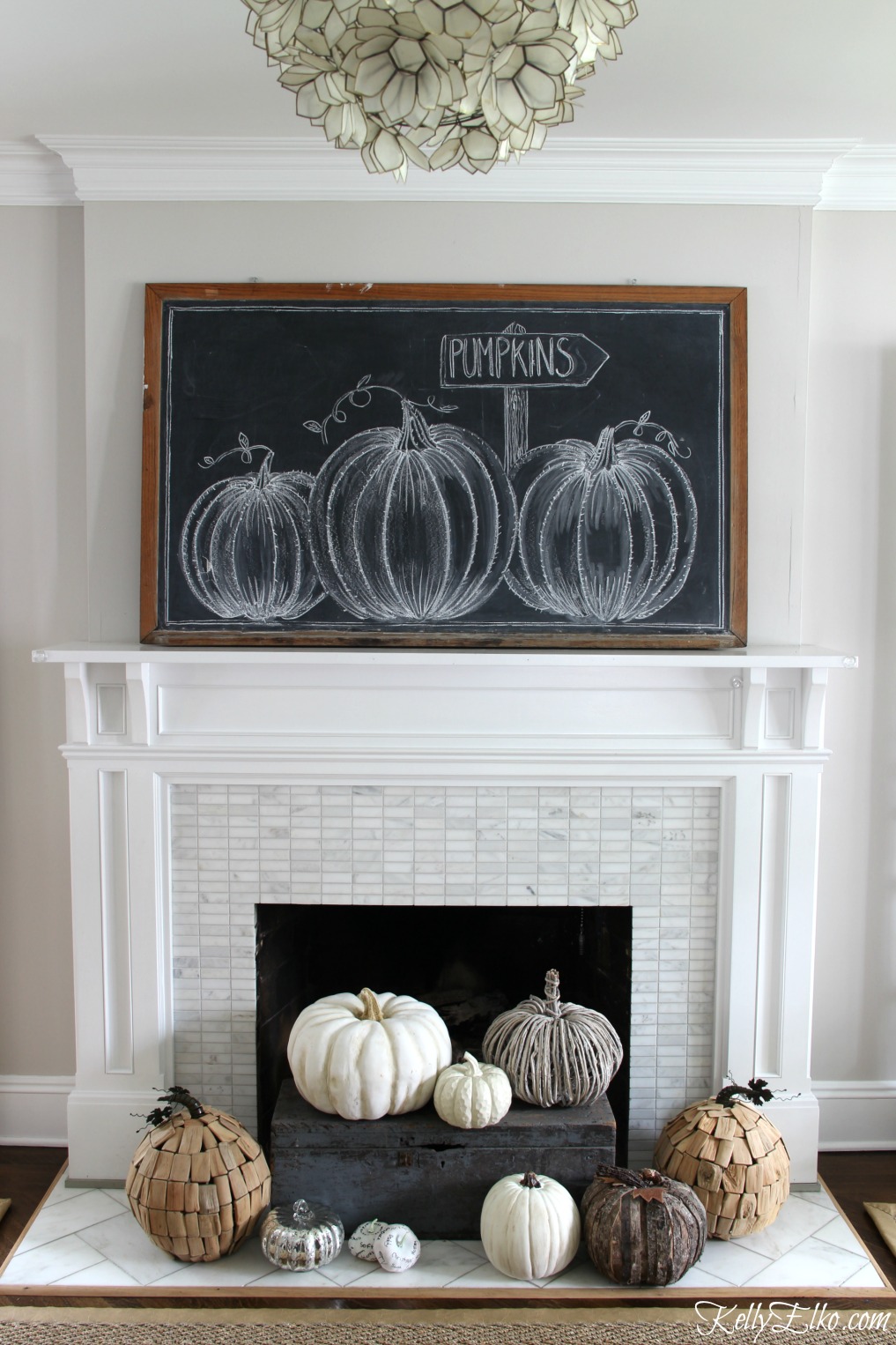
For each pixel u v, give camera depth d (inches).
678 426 109.0
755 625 111.8
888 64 89.8
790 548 111.6
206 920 110.7
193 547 108.7
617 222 108.7
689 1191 96.8
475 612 109.3
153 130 102.7
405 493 108.5
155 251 108.2
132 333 108.7
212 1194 95.0
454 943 121.0
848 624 115.4
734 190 108.0
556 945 120.5
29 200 110.0
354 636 108.6
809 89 94.5
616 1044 105.3
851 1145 119.4
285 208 108.0
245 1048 111.8
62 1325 89.4
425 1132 100.3
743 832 109.2
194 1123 99.3
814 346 112.7
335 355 108.1
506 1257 94.9
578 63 53.1
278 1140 100.4
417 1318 90.5
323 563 108.9
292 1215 97.6
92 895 109.4
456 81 48.6
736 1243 101.7
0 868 116.6
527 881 110.7
